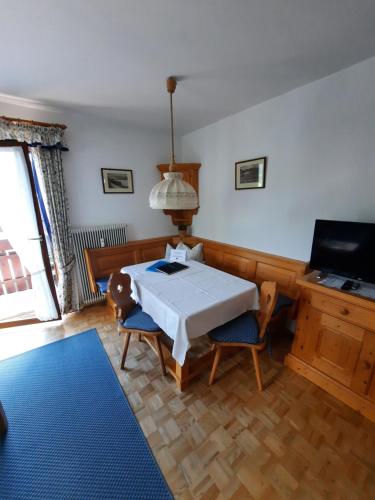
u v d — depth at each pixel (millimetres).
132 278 2041
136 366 1979
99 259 2918
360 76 1633
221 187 2998
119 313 1857
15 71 1680
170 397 1669
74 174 2732
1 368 1966
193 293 1749
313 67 1685
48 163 2420
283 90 2055
